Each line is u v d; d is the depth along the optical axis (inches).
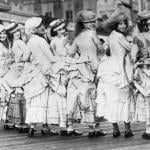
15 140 303.7
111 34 297.4
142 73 291.4
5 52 354.9
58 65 307.7
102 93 294.2
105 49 302.5
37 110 309.4
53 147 271.4
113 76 292.4
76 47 303.6
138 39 291.0
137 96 294.0
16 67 342.3
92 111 298.0
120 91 291.4
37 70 311.0
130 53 292.4
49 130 321.1
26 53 316.2
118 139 291.4
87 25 299.3
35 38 313.1
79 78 300.2
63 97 306.8
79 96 298.4
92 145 273.1
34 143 289.0
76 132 316.2
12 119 345.7
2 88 349.4
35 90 309.0
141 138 292.8
